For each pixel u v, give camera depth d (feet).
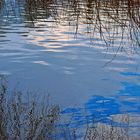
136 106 25.90
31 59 41.19
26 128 18.37
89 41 52.90
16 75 33.94
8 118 18.94
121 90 29.84
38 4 88.17
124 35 50.88
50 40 54.60
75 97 27.73
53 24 72.43
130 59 41.27
